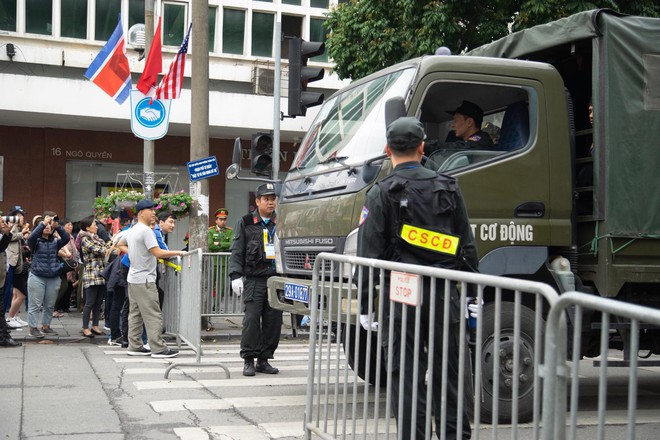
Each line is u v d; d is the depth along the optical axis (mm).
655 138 6734
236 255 8648
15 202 21641
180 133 22719
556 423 2996
